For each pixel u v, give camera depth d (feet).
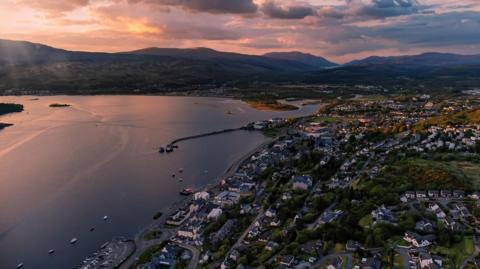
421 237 642.63
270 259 652.48
